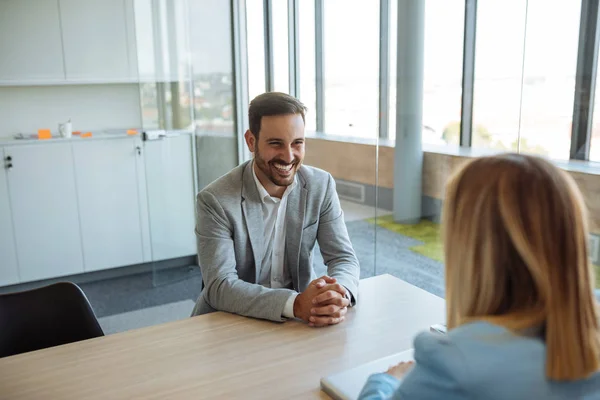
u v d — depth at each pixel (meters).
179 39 3.68
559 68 2.87
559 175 0.68
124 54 4.00
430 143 4.35
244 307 1.43
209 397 1.06
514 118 3.48
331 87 4.61
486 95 3.76
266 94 1.54
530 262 0.65
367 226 4.81
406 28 4.31
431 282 3.87
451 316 0.73
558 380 0.63
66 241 3.71
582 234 0.66
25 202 3.56
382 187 4.70
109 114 4.12
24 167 3.52
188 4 3.68
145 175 3.88
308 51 4.47
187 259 3.97
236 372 1.16
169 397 1.06
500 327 0.66
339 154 4.79
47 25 3.73
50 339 1.50
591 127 2.76
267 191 1.62
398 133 4.51
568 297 0.64
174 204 3.84
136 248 3.95
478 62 3.84
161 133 3.70
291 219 1.66
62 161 3.62
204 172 3.90
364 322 1.39
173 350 1.25
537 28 2.95
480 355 0.65
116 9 3.91
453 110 4.09
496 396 0.63
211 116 3.90
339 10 4.44
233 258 1.59
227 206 1.58
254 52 4.08
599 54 2.71
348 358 1.21
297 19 4.32
